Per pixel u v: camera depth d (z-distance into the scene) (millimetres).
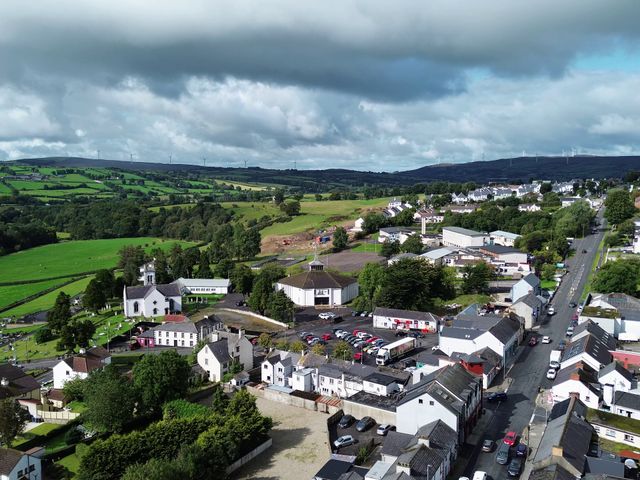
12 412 118000
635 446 97438
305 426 117750
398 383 127375
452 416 98000
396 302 194250
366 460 99938
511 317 158750
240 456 102250
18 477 97875
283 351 159500
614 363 118750
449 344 145500
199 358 152375
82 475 95625
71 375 154500
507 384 128500
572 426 92812
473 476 89438
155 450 101000
